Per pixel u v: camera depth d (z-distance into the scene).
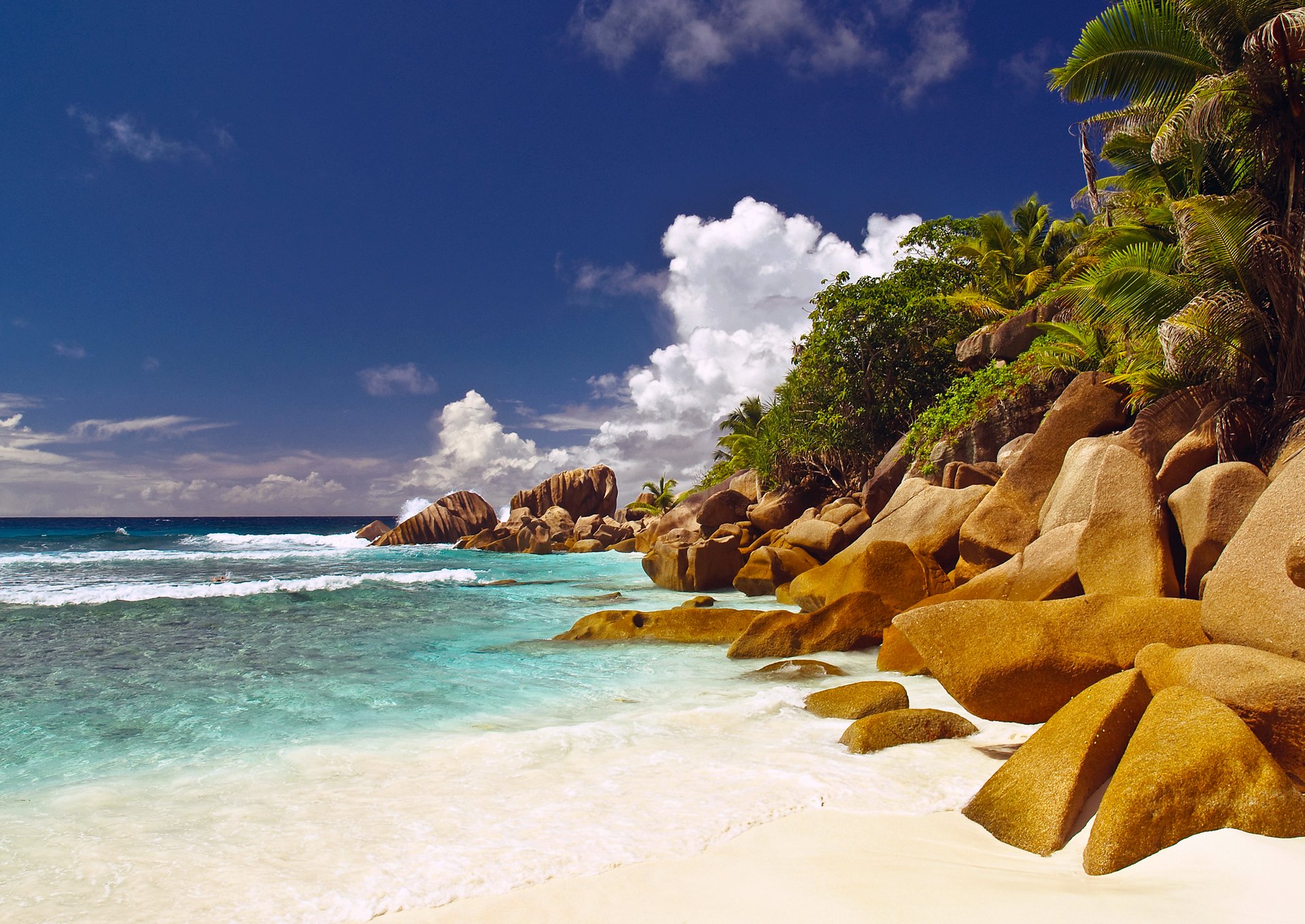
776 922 2.91
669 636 11.37
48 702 7.91
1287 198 11.23
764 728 6.34
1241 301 10.62
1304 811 3.13
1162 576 6.93
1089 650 5.24
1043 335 20.08
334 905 3.29
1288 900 2.63
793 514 24.38
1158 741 3.63
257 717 7.27
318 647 11.16
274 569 27.36
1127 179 15.35
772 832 3.99
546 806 4.51
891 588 11.43
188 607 15.45
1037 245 32.06
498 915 3.13
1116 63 12.97
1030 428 17.03
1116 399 12.83
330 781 5.27
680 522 31.47
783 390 30.09
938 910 2.90
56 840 4.20
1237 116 11.44
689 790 4.72
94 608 15.05
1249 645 4.76
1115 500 7.71
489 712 7.43
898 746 5.66
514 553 41.97
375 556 36.47
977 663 5.34
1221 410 10.12
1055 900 2.90
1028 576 9.33
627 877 3.46
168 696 8.17
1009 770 4.23
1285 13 9.81
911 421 26.00
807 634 10.14
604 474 57.25
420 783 5.14
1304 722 3.78
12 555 31.78
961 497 13.59
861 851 3.69
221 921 3.18
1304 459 5.23
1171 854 3.12
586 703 7.78
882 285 26.08
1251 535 5.18
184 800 4.93
